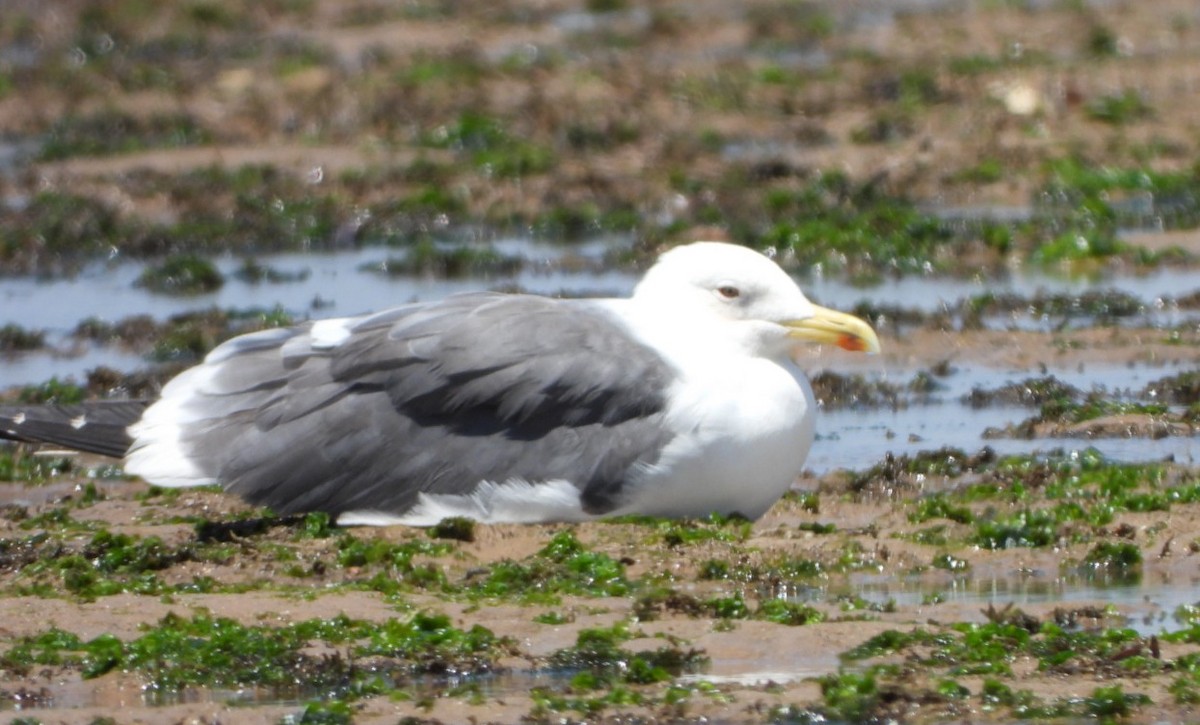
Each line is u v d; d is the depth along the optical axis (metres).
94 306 22.11
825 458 15.72
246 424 13.38
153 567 12.52
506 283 22.33
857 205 25.91
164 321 20.86
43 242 24.92
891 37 37.81
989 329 19.84
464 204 26.48
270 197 26.80
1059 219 24.56
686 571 12.23
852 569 12.41
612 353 13.11
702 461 12.94
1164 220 24.67
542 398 13.03
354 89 32.88
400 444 13.17
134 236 25.05
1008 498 13.98
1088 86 32.16
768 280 13.58
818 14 40.50
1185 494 13.55
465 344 13.14
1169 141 28.75
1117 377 17.95
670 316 13.51
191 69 35.72
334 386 13.33
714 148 29.64
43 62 37.06
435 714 9.84
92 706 10.20
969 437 16.17
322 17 40.94
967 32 37.69
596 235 25.30
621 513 13.11
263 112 31.89
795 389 13.27
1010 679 10.18
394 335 13.29
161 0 41.84
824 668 10.44
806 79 33.78
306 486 13.22
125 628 11.23
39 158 29.84
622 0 42.41
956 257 23.22
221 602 11.66
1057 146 28.69
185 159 29.41
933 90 32.38
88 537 13.25
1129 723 9.59
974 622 11.05
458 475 13.09
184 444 13.43
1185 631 10.71
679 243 23.83
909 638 10.74
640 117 31.19
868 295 21.72
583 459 12.99
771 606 11.33
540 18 40.94
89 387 18.20
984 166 27.38
